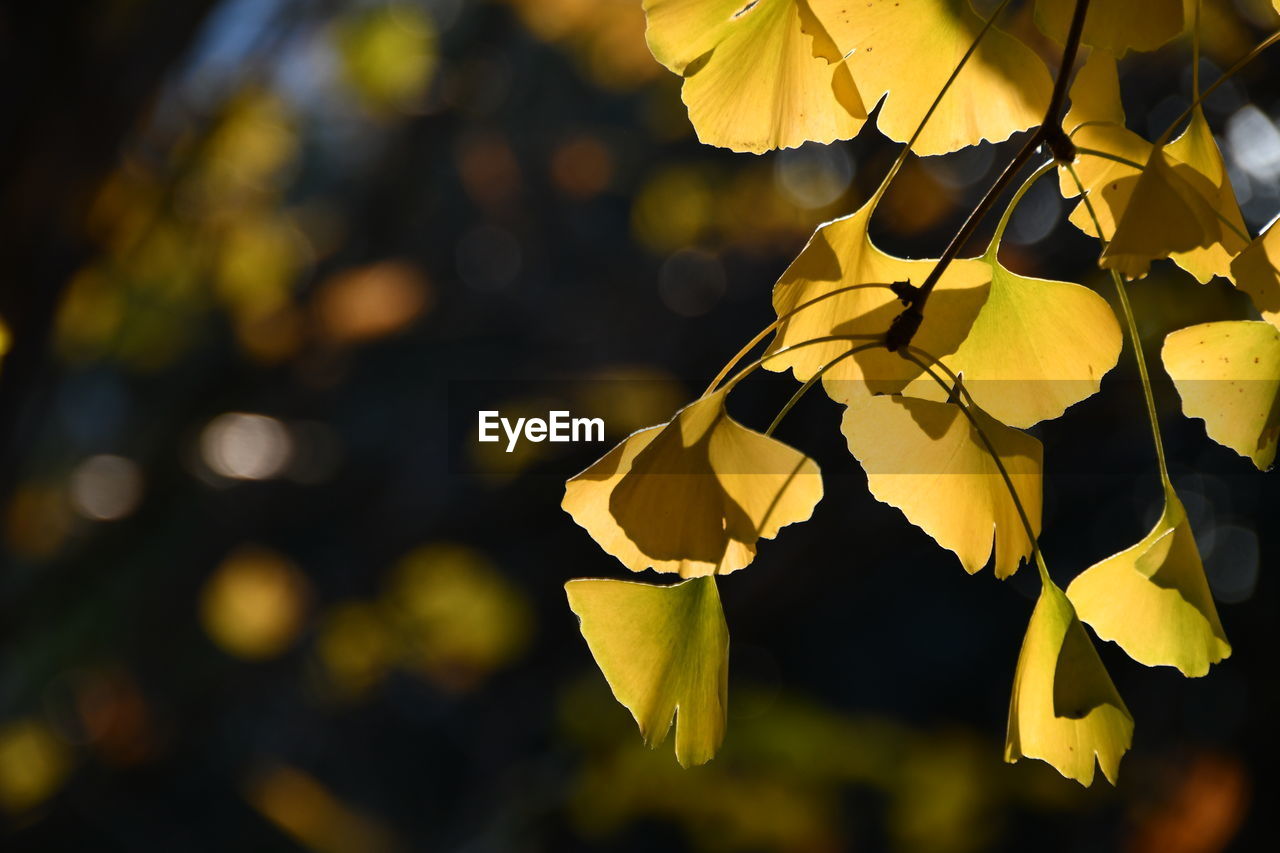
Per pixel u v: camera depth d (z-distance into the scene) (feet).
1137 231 2.05
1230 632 16.01
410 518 21.79
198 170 17.93
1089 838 17.97
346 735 30.27
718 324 22.18
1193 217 2.05
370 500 22.00
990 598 26.03
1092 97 2.47
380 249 21.48
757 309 21.68
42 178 12.04
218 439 20.20
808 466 2.25
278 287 21.30
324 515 21.98
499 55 22.06
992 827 17.10
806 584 16.92
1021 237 13.85
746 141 2.43
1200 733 16.40
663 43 2.35
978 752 17.52
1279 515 16.19
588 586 2.47
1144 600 2.66
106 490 21.24
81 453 23.82
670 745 17.08
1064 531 20.34
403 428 26.32
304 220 23.09
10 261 12.27
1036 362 2.66
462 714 29.50
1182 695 16.84
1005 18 9.02
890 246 13.97
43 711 20.67
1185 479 16.69
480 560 23.20
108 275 17.52
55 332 13.10
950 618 26.45
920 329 2.37
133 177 16.28
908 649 26.48
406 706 30.86
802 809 16.70
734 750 17.16
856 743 17.63
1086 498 17.70
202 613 21.77
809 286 2.37
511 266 27.35
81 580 19.98
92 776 21.15
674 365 22.17
